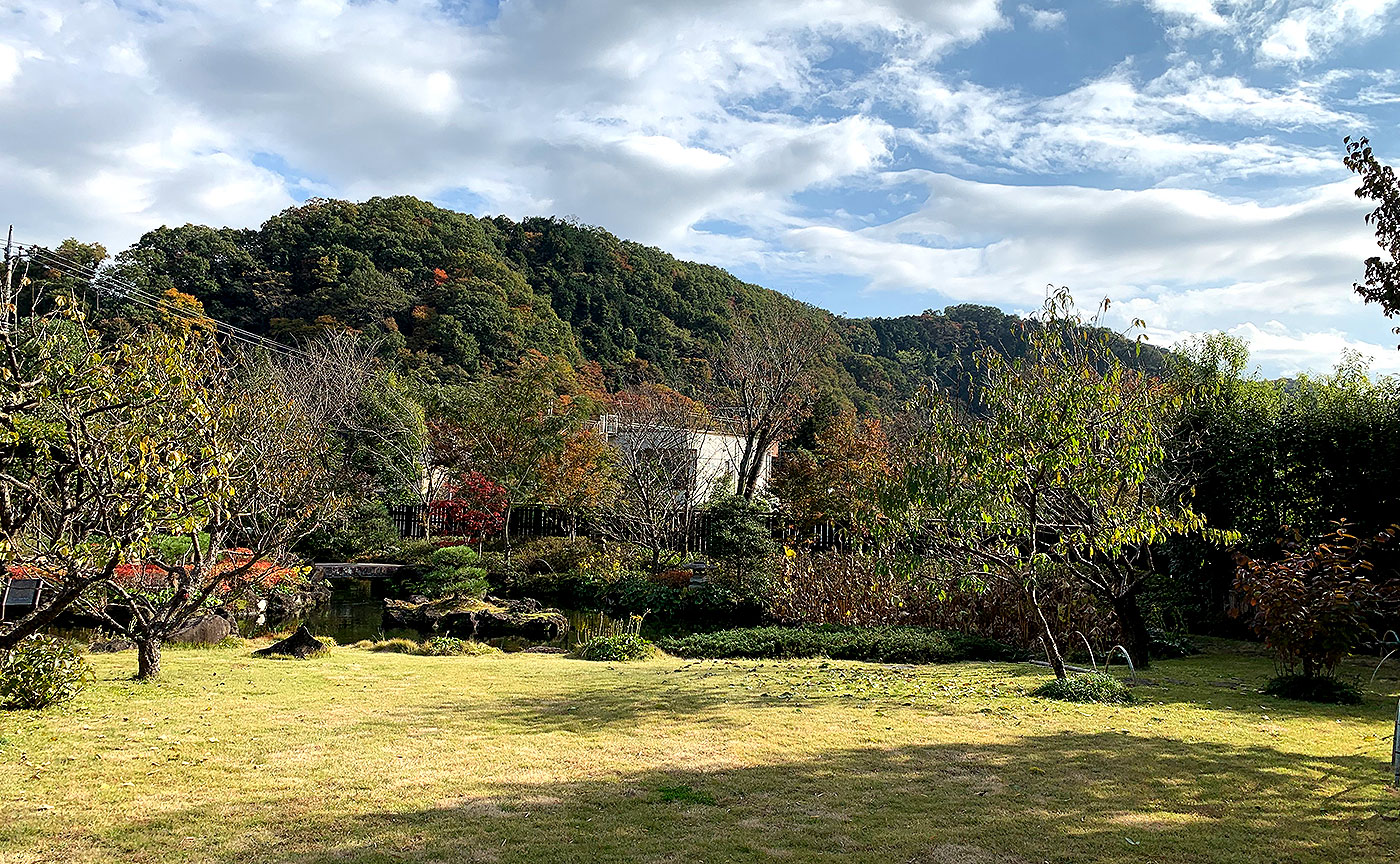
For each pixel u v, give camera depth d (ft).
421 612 54.44
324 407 76.95
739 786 14.74
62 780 14.51
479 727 19.51
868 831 12.44
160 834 11.87
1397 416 39.60
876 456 70.90
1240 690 26.81
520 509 86.02
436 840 11.78
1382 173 28.96
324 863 10.89
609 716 21.03
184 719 19.94
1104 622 37.22
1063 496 28.63
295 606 55.26
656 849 11.58
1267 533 42.98
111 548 20.42
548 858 11.21
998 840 12.10
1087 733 19.40
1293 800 14.15
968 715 21.56
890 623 43.86
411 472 87.56
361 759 16.30
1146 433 28.19
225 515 27.78
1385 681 28.73
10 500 20.02
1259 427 43.19
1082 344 30.12
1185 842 12.08
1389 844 12.07
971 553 28.78
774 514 76.23
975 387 30.07
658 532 73.77
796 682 27.61
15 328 20.53
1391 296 28.50
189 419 22.59
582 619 59.98
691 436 103.04
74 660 22.99
